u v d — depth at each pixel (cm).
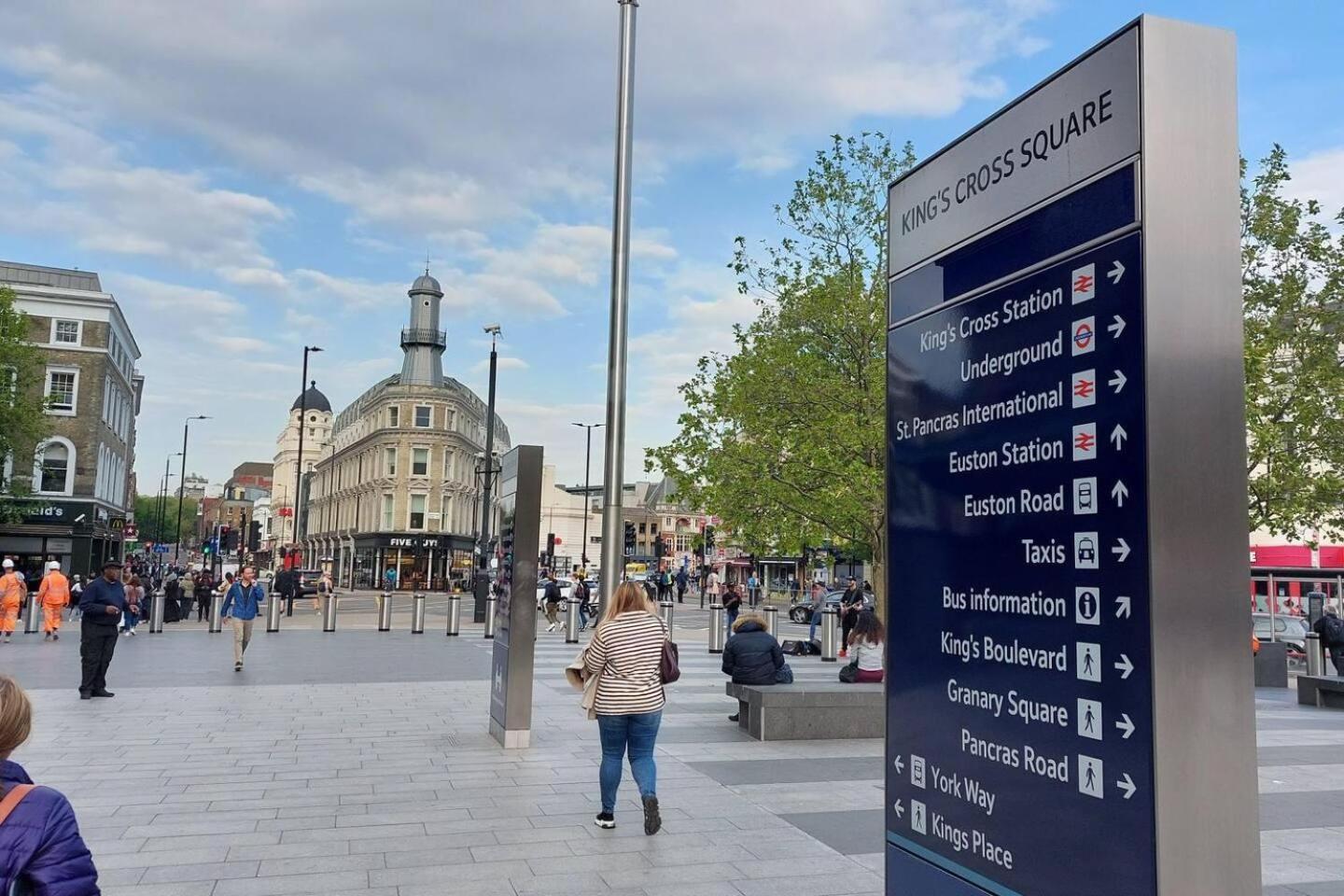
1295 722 1303
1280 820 748
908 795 350
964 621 323
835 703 1054
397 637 2533
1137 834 244
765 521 1920
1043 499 288
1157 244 252
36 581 4534
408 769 874
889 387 380
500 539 1096
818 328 1983
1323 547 3541
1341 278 1831
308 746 984
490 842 644
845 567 5409
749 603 5197
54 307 4744
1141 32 256
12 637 2384
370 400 8394
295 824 685
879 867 595
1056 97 290
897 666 361
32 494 4403
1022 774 291
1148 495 246
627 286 1320
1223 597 249
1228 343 257
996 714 305
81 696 1312
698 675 1709
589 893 545
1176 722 241
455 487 7650
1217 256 258
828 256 2022
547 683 1528
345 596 6141
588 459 7225
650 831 654
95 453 4778
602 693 670
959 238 338
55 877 228
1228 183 262
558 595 3070
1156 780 238
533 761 915
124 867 586
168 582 3094
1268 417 1872
